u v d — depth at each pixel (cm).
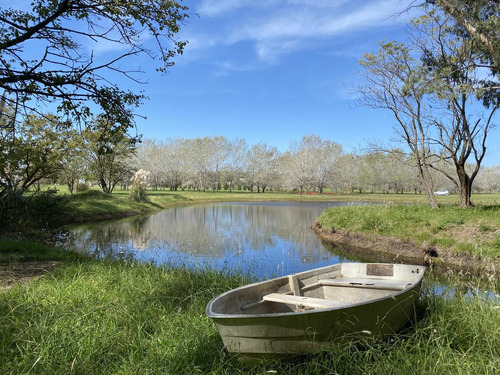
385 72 1900
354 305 410
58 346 415
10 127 1073
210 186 7831
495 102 1753
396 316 481
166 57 991
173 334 488
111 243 1558
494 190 9175
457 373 383
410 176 6806
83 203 2788
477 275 1050
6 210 1434
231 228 2117
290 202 4728
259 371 401
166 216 2872
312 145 6588
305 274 612
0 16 874
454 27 1662
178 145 8075
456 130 1872
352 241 1628
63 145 1716
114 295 638
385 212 1786
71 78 875
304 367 402
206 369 406
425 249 1355
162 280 761
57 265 890
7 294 593
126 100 955
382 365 395
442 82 1532
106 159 3566
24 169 1661
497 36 1267
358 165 6750
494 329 473
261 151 7800
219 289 697
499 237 1241
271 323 377
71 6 841
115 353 426
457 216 1534
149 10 941
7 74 832
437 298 606
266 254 1344
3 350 400
